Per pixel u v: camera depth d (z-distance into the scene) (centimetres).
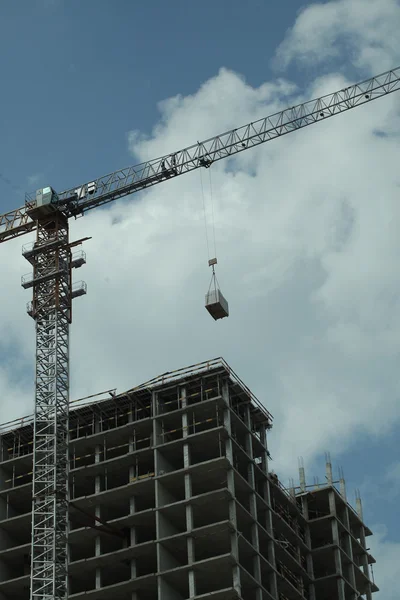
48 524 15288
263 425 16925
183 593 15325
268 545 16112
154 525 15725
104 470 16275
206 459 16100
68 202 17988
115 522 15738
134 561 15538
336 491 18338
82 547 16062
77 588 15862
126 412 16700
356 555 18662
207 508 15400
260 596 15250
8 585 16050
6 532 16588
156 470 15788
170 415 16138
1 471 16925
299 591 16800
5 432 17200
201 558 15588
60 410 16000
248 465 16188
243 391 16512
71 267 17125
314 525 18038
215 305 16462
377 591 18500
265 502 16275
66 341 16562
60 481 15475
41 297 16825
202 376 16350
